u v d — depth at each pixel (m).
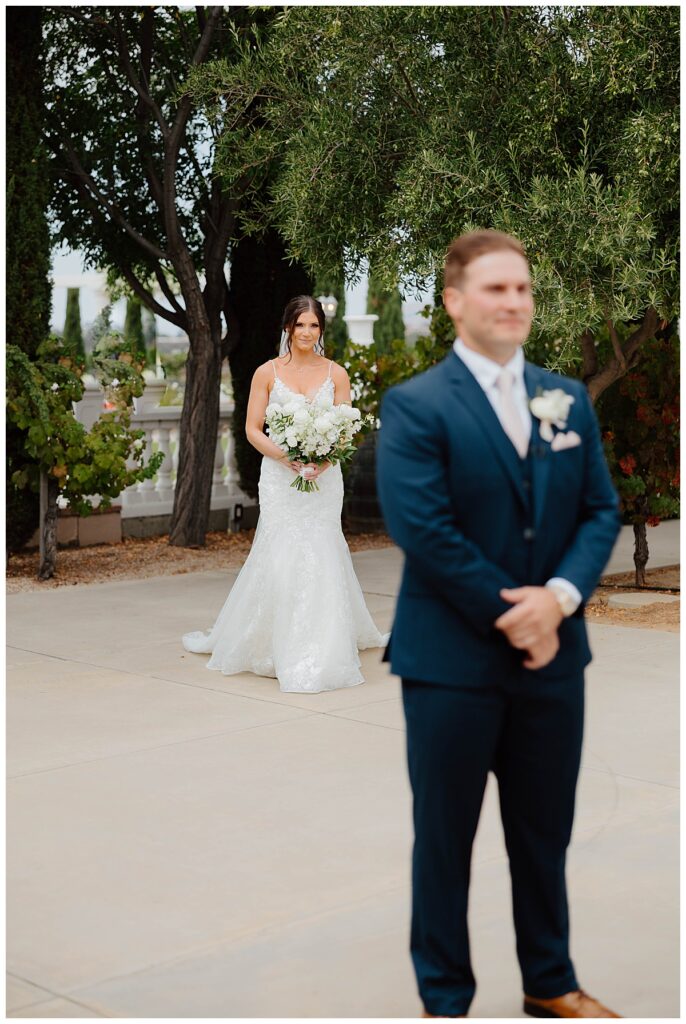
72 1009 3.05
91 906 3.71
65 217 11.85
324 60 8.77
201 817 4.50
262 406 6.79
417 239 8.13
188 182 12.00
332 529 6.71
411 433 2.74
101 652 7.37
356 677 6.56
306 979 3.21
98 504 11.59
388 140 8.63
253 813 4.54
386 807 4.61
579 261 7.29
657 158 7.56
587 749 5.33
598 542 2.81
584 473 2.89
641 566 9.24
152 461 10.40
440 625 2.79
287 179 8.85
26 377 9.62
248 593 6.75
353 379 12.60
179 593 9.38
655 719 5.82
